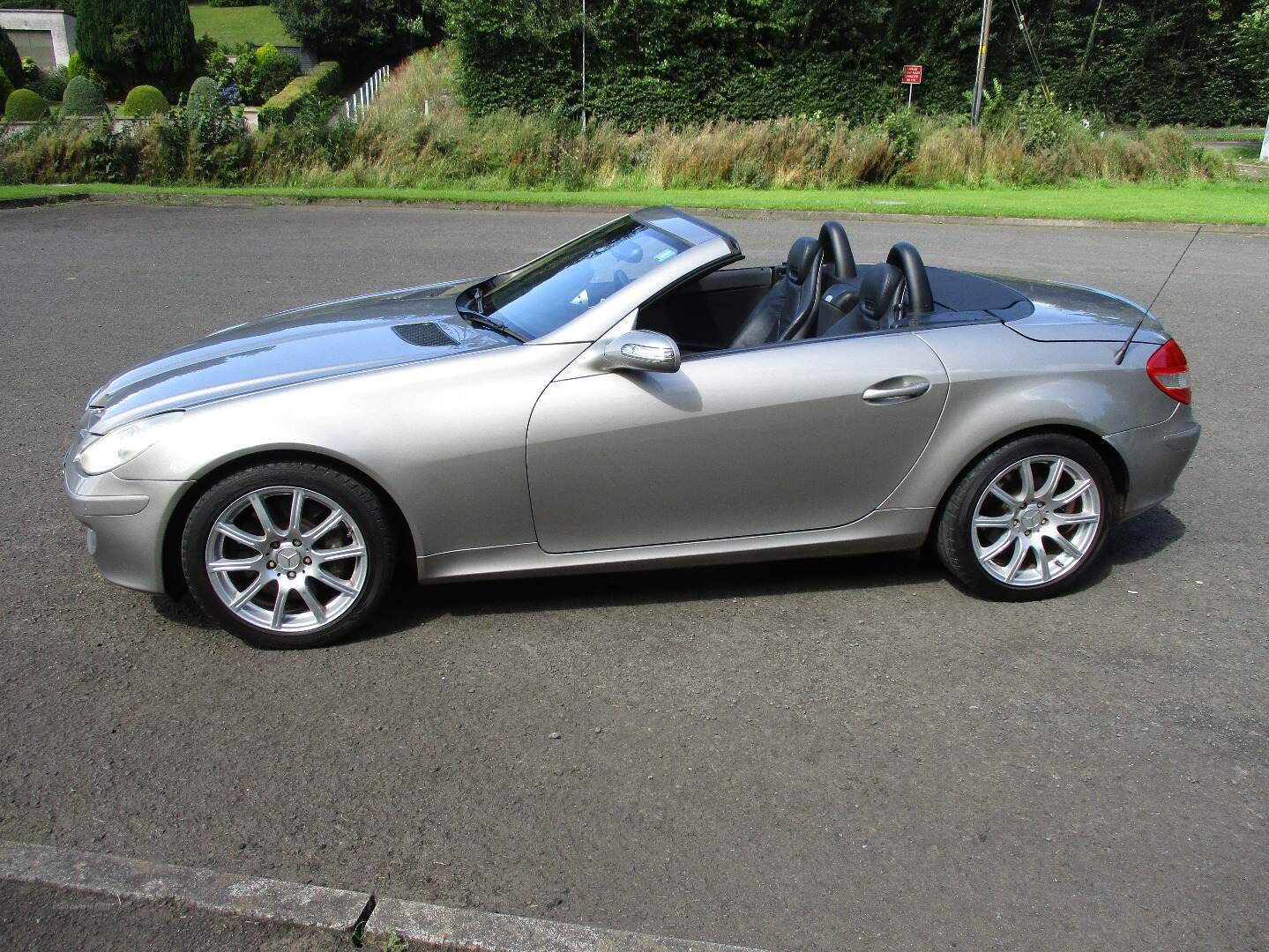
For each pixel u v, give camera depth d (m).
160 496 3.63
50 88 41.88
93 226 15.03
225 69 42.91
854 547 4.14
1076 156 22.44
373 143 21.06
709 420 3.85
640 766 3.17
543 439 3.77
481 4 31.25
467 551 3.88
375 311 4.64
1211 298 10.41
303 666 3.73
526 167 20.84
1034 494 4.14
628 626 4.03
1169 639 3.95
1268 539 4.88
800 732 3.35
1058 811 2.98
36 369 7.54
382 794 3.03
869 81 33.97
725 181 21.48
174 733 3.32
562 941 2.47
